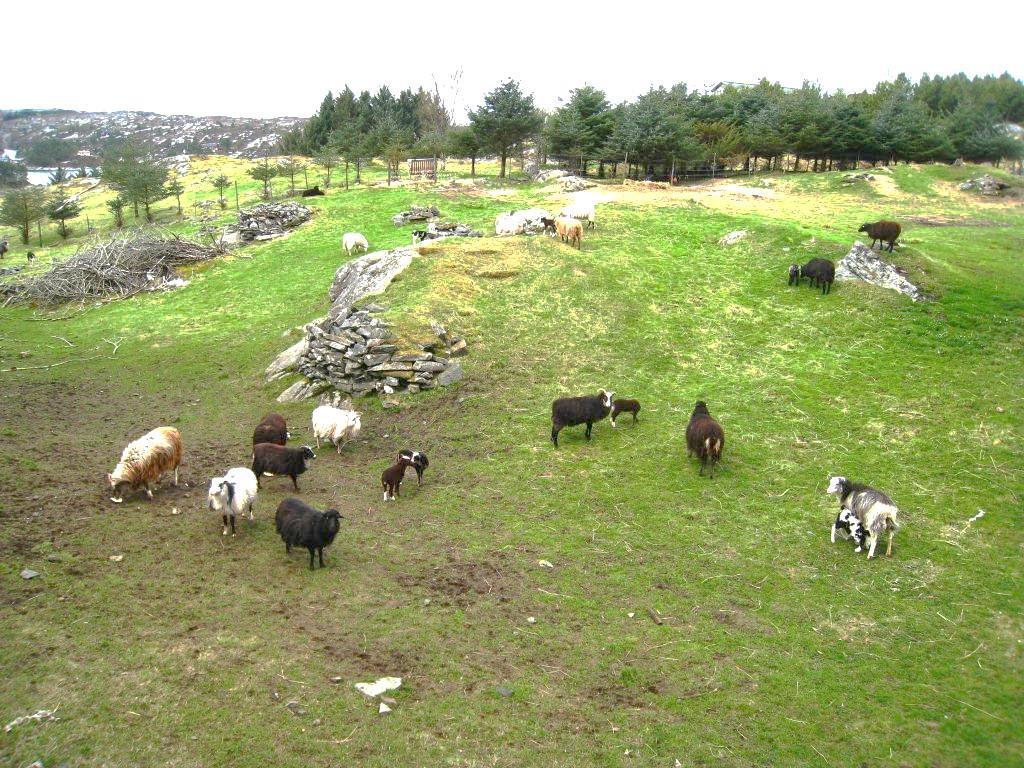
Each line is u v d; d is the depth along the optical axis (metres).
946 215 37.78
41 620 9.20
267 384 21.66
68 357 25.27
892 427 16.70
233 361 24.09
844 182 46.09
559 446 16.67
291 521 11.11
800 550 12.45
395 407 18.73
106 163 72.12
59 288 33.19
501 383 19.69
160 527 12.34
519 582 11.30
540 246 28.30
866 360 20.14
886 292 23.64
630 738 7.97
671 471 15.37
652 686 8.95
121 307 31.67
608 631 10.10
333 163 62.69
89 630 9.09
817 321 22.73
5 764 6.76
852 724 8.40
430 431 17.56
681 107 59.66
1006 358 19.53
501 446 16.72
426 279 24.75
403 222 39.16
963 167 48.94
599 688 8.85
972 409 17.16
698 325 23.06
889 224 25.38
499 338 21.91
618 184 47.66
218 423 18.92
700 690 8.91
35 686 7.92
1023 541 12.43
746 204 39.69
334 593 10.54
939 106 80.94
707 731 8.17
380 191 48.62
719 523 13.38
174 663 8.55
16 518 12.10
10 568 10.40
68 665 8.34
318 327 21.45
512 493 14.59
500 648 9.52
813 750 7.95
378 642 9.40
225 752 7.20
